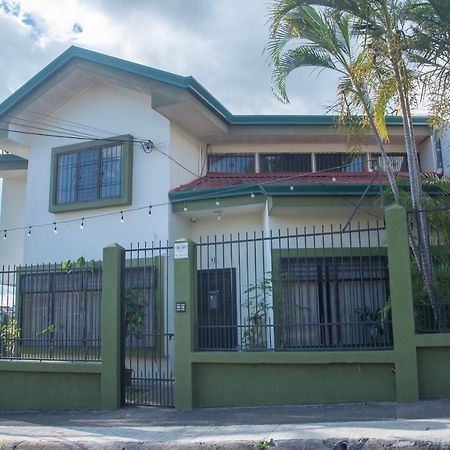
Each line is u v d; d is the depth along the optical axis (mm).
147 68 11836
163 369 11188
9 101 13414
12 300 12109
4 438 7008
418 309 8164
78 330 9648
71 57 12695
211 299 11297
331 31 8961
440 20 8203
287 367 7910
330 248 10648
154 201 12320
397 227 7629
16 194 16078
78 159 13336
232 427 6809
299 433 6156
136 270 12133
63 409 8828
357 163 14555
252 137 13969
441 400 7219
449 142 13188
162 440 6398
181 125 12977
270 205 10812
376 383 7566
